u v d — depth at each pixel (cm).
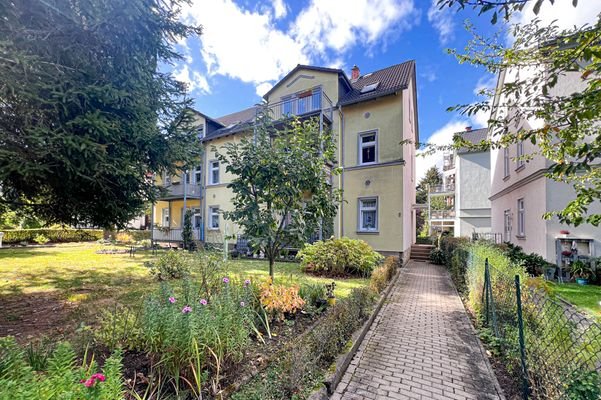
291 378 237
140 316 281
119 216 530
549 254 702
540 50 280
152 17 442
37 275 755
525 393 247
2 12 323
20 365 166
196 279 548
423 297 612
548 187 708
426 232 2675
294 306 385
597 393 174
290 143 492
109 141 422
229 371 247
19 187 443
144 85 470
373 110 1124
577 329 232
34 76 356
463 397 257
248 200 466
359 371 301
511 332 312
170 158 535
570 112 208
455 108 324
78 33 395
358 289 475
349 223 1142
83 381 146
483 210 1797
